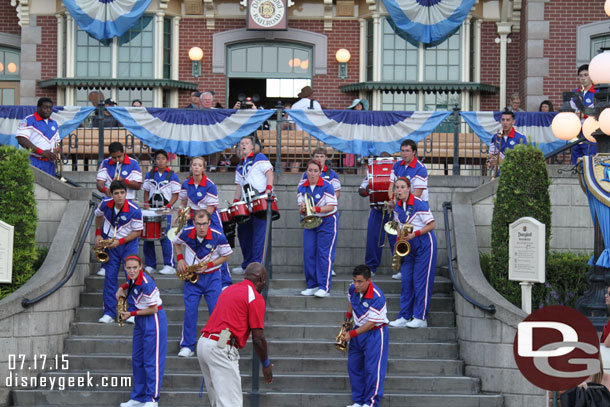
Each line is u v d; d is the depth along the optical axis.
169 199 12.59
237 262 13.63
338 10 18.92
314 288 11.92
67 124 14.19
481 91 18.81
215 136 14.20
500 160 13.12
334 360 10.64
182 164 14.95
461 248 11.58
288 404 10.03
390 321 11.63
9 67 19.64
